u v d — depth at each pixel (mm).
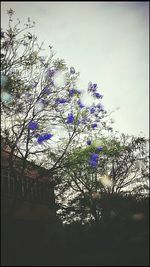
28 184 21266
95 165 21641
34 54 16406
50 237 13852
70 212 19891
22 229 14797
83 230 15125
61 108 17469
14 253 12508
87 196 20156
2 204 17844
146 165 23547
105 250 12188
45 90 16906
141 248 11945
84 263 11398
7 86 15367
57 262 11648
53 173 17375
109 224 14922
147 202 16453
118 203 16797
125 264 11070
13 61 16016
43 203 21141
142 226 14492
